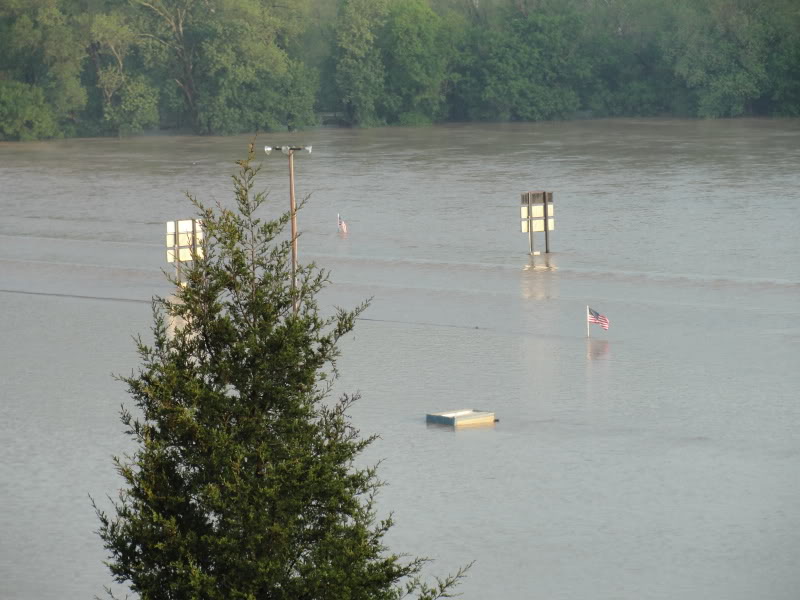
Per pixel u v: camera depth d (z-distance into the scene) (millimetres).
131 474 57094
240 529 54812
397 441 106250
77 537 87000
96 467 102062
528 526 86562
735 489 92500
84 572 81062
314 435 59219
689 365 129250
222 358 58531
